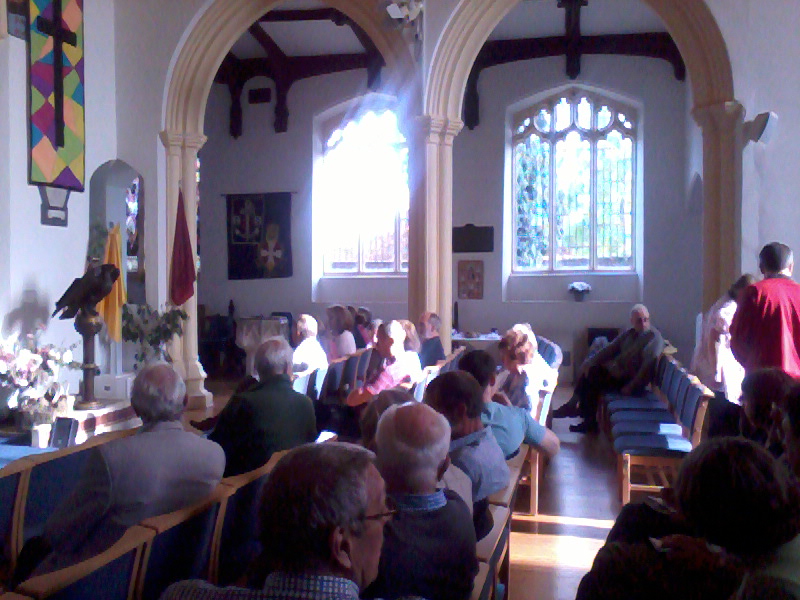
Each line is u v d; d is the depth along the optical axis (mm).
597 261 13344
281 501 1442
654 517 2334
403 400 2980
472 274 13297
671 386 6410
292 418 3656
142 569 1966
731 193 7480
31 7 7320
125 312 7895
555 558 4492
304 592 1416
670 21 7637
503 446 3762
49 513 3271
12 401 6277
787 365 3889
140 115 8648
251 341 13031
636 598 1747
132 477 2539
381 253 14164
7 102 7047
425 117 8320
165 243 8742
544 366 5406
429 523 2051
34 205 7422
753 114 7309
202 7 8469
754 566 1571
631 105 13094
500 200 13203
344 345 7777
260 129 14234
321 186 14359
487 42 13031
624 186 13211
